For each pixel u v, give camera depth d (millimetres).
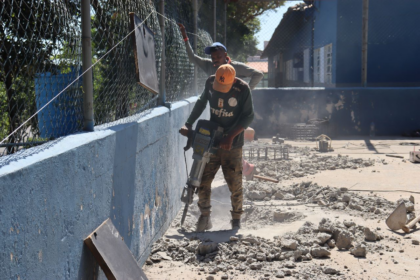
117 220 3346
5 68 2463
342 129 13586
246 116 4680
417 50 14484
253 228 5094
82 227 2709
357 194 6344
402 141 12180
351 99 13484
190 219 5453
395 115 13430
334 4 14820
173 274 3779
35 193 2150
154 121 4414
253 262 3959
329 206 5871
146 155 4133
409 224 4895
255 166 7711
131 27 3688
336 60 14688
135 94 4539
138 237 3863
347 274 3770
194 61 6434
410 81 14648
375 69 14750
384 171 8188
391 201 6027
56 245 2367
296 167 8516
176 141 5516
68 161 2508
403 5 14383
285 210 5676
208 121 4695
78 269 2646
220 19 12359
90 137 2906
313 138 12656
